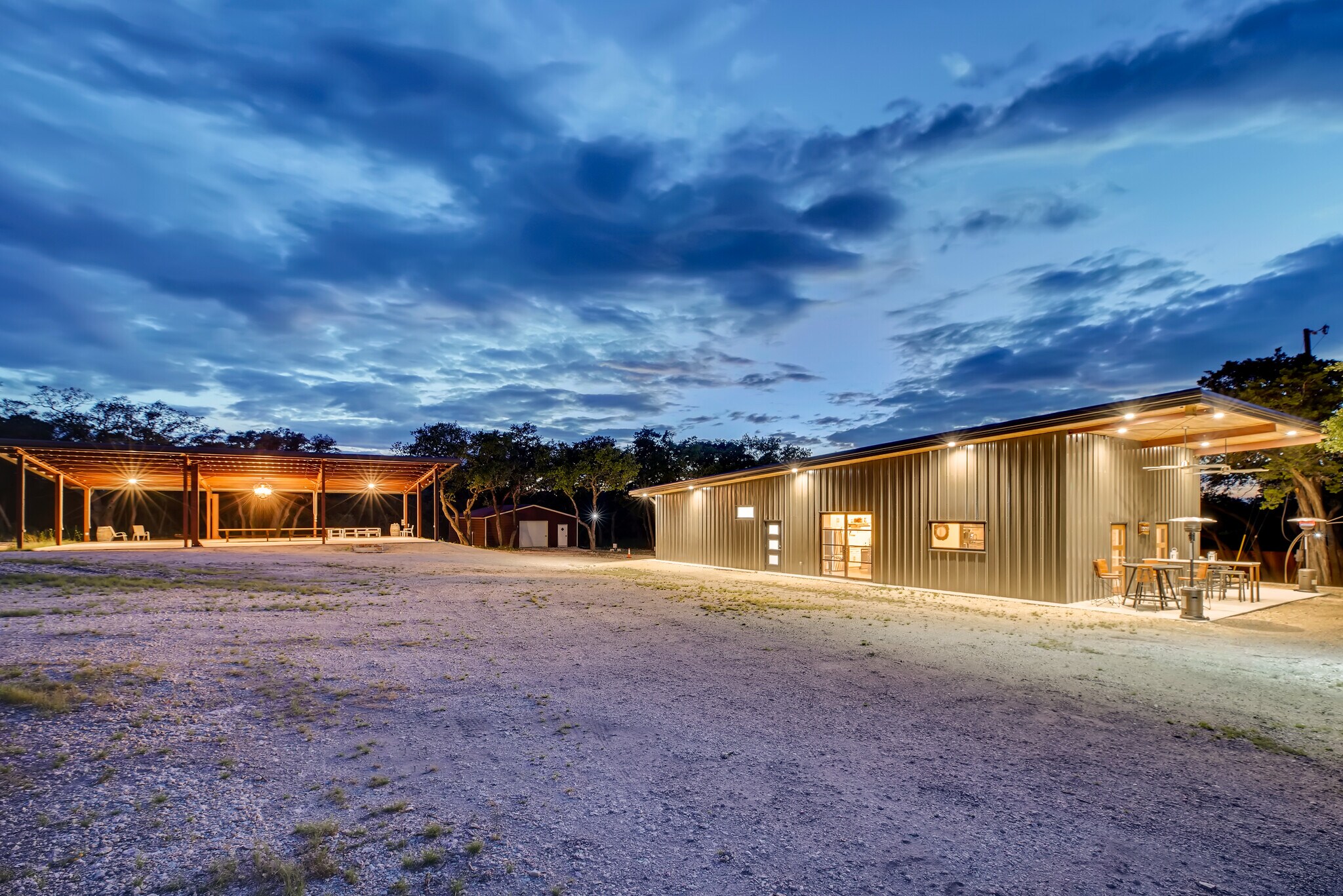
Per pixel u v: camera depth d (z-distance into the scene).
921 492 15.00
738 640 8.38
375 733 4.72
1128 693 6.16
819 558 17.62
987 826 3.54
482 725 4.99
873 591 14.60
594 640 8.13
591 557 30.05
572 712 5.36
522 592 12.62
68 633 6.86
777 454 49.41
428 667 6.55
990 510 13.62
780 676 6.58
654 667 6.89
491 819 3.53
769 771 4.25
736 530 20.72
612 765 4.31
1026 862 3.18
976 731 5.03
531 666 6.77
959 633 9.23
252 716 4.89
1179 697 6.04
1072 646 8.40
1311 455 18.17
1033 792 3.98
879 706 5.65
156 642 6.72
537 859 3.12
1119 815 3.68
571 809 3.67
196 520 20.73
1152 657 7.78
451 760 4.32
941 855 3.24
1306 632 9.67
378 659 6.74
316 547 22.17
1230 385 22.06
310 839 3.22
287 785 3.83
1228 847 3.35
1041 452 12.81
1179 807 3.79
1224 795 3.96
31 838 3.08
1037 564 12.72
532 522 41.38
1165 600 12.09
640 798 3.84
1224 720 5.36
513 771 4.18
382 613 9.46
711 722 5.18
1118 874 3.09
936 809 3.74
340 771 4.07
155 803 3.51
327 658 6.63
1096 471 13.25
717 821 3.56
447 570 16.69
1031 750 4.66
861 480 16.47
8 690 4.71
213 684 5.52
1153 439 14.41
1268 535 26.77
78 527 32.84
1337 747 4.78
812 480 17.95
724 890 2.90
